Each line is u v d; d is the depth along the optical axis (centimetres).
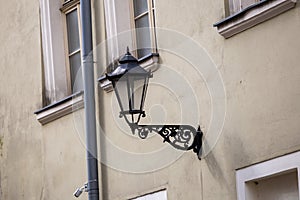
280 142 1226
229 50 1296
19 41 1694
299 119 1204
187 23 1365
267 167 1241
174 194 1376
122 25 1483
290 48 1215
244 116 1273
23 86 1677
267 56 1244
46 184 1612
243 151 1273
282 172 1227
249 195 1269
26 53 1675
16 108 1688
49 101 1625
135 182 1438
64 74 1625
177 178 1372
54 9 1636
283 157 1221
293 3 1208
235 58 1287
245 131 1270
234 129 1285
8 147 1702
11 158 1694
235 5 1307
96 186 1477
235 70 1287
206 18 1335
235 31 1284
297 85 1206
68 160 1565
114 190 1470
